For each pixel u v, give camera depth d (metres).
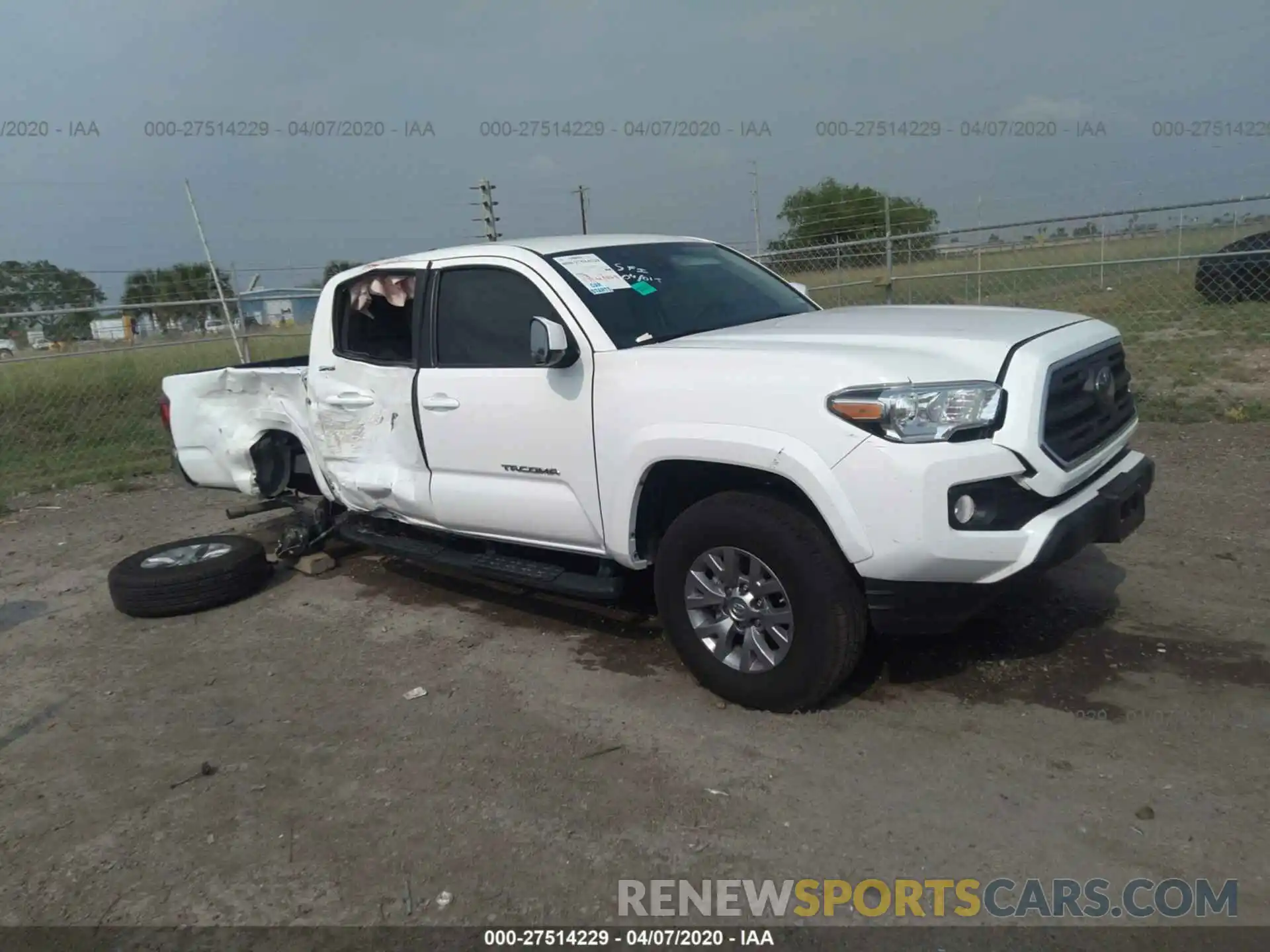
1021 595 5.10
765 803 3.52
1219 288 13.16
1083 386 4.04
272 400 6.35
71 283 15.17
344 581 6.46
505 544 5.27
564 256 4.83
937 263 14.40
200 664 5.30
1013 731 3.85
